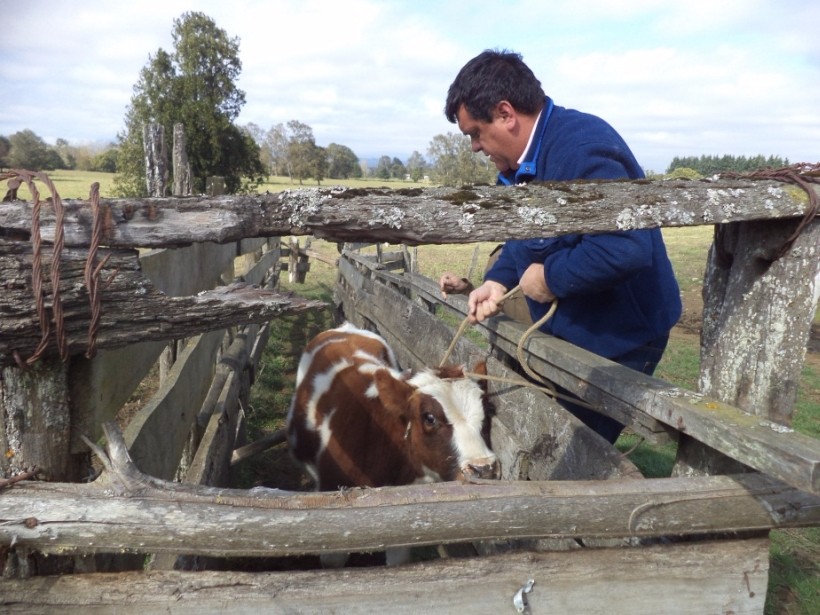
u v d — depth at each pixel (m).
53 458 1.57
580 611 1.69
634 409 2.10
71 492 1.50
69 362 1.58
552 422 2.54
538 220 1.60
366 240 1.56
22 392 1.51
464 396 2.98
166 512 1.49
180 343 4.31
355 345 4.46
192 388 3.18
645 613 1.72
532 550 1.72
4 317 1.36
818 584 3.62
